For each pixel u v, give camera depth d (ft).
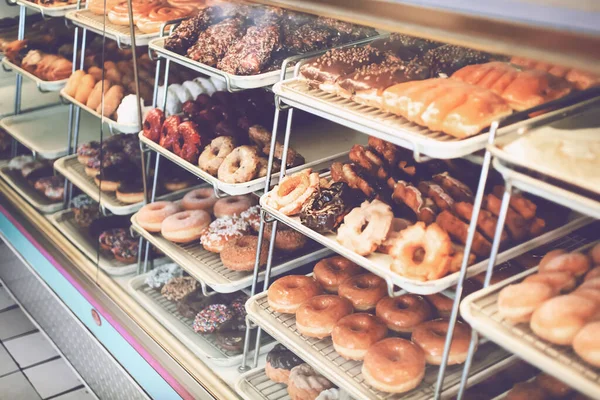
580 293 4.61
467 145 4.92
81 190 10.20
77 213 10.04
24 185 10.91
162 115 8.54
